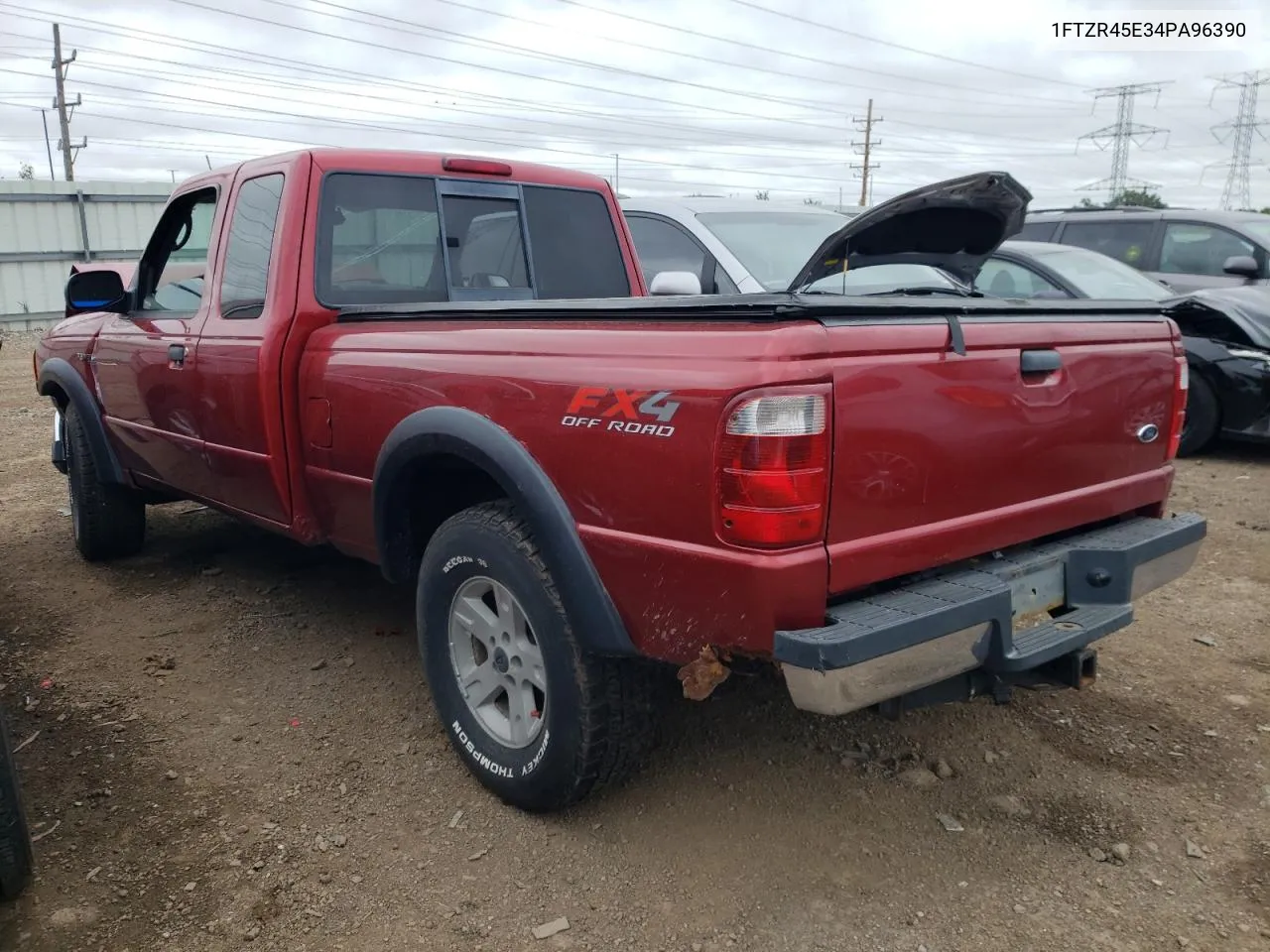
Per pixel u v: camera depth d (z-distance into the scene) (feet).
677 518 7.72
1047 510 9.26
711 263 19.52
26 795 10.16
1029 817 9.78
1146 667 13.19
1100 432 9.79
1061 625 8.97
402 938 8.16
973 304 8.68
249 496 12.83
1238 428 24.67
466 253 13.65
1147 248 31.32
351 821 9.74
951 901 8.57
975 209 10.45
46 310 76.69
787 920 8.33
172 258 15.15
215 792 10.25
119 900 8.59
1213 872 8.96
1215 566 17.15
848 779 10.41
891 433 7.77
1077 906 8.50
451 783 10.39
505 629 9.58
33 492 23.27
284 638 14.24
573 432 8.39
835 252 10.55
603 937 8.16
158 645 14.05
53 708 12.11
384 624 14.73
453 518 9.85
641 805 9.93
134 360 14.70
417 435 9.71
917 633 7.55
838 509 7.50
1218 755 10.96
